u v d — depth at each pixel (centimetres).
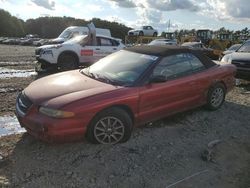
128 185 392
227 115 667
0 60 1766
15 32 10125
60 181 394
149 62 550
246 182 411
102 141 486
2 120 608
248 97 848
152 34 4091
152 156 468
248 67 1016
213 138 546
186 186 395
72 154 461
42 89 489
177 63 586
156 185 395
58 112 434
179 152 485
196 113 665
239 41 3033
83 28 1919
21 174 407
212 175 424
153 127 579
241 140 545
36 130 445
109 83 515
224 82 685
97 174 412
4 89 869
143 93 511
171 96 560
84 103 450
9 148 479
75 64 1268
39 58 1243
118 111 484
